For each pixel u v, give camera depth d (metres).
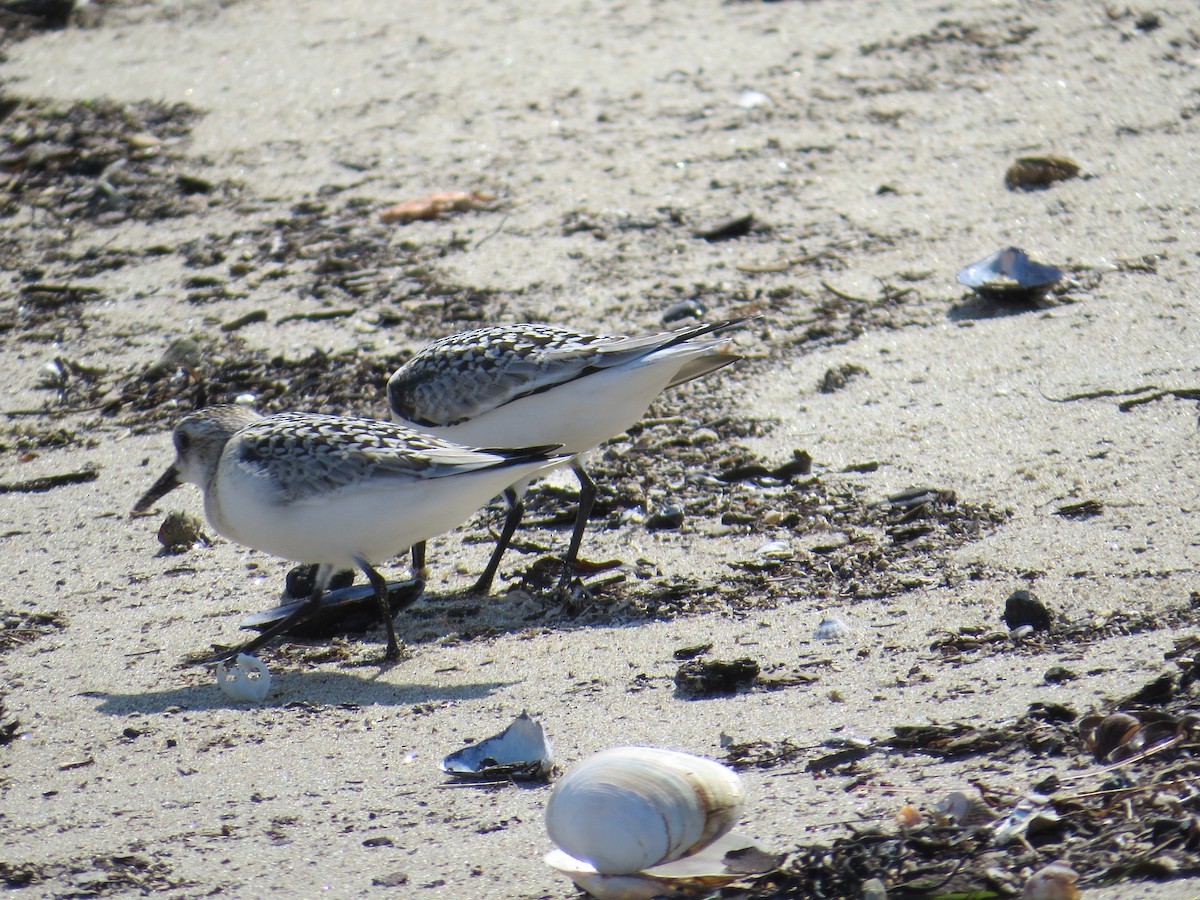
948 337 13.38
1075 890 5.58
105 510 11.94
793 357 13.42
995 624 8.70
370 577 9.32
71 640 9.77
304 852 6.72
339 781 7.51
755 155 17.39
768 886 5.98
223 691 8.80
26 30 21.92
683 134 18.05
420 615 10.05
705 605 9.62
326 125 18.88
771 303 14.36
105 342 14.79
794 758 7.25
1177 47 19.06
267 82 20.09
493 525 11.54
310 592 10.27
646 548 10.67
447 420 10.68
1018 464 11.01
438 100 19.34
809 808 6.64
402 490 9.08
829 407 12.47
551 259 15.54
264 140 18.61
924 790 6.67
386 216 16.66
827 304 14.25
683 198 16.58
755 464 11.61
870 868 5.96
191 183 17.62
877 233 15.48
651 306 14.45
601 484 11.75
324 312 14.96
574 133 18.28
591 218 16.31
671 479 11.70
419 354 11.02
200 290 15.59
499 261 15.59
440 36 21.42
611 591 10.03
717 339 10.74
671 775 6.34
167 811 7.25
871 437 11.83
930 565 9.71
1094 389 12.01
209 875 6.53
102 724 8.43
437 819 6.99
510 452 9.31
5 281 15.98
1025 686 7.72
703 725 7.77
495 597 10.27
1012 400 12.05
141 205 17.34
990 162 16.70
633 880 6.09
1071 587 9.05
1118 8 20.45
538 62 20.36
